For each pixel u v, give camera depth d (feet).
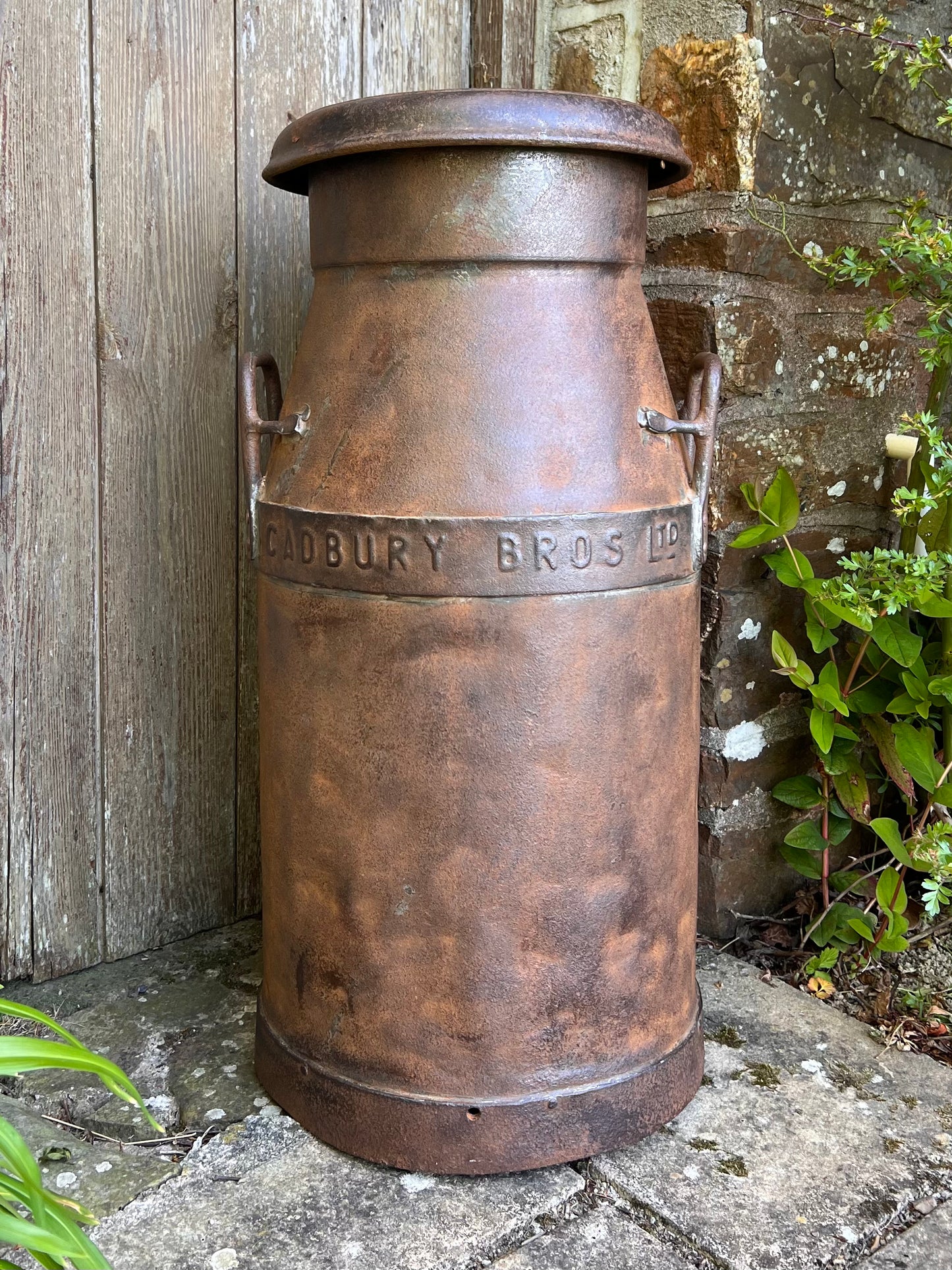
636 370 4.17
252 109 5.49
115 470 5.35
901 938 5.27
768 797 5.95
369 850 4.10
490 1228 3.99
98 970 5.67
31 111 4.82
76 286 5.09
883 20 4.92
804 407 5.68
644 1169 4.29
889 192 5.83
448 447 3.88
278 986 4.58
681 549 4.26
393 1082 4.23
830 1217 4.05
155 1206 4.06
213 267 5.50
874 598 5.06
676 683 4.32
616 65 5.72
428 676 3.92
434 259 3.91
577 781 4.05
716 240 5.23
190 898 6.00
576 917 4.14
